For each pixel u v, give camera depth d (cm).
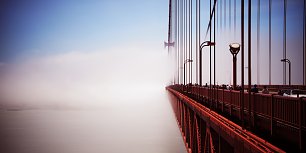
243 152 859
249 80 1138
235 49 1788
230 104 1717
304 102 834
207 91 2534
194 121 2281
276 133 1026
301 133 837
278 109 1009
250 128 1108
